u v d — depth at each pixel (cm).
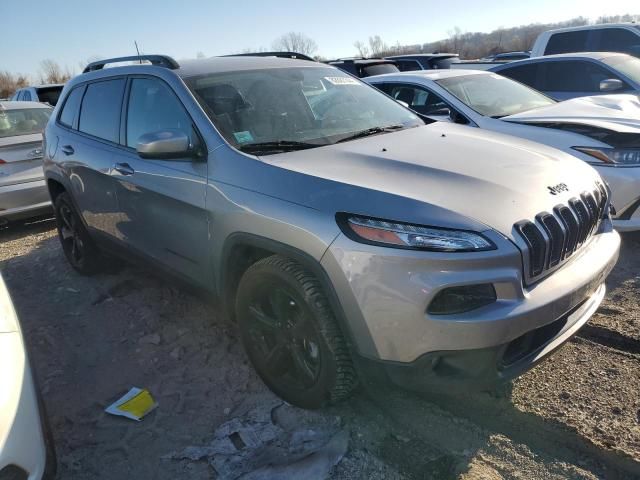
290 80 368
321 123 342
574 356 315
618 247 293
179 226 326
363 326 233
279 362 289
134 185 355
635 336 329
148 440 273
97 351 363
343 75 410
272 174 270
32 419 196
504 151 300
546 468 239
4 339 211
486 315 217
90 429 284
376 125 359
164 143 297
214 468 249
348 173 262
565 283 244
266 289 276
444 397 289
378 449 255
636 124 457
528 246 229
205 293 329
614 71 689
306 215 247
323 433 266
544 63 757
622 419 261
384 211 231
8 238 669
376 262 225
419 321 220
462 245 219
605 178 435
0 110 704
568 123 468
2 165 642
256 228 267
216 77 347
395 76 630
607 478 232
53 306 438
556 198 256
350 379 258
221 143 300
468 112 547
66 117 464
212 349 353
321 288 252
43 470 196
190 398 303
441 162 276
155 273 379
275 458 251
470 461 245
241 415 284
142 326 392
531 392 287
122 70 395
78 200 441
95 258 476
